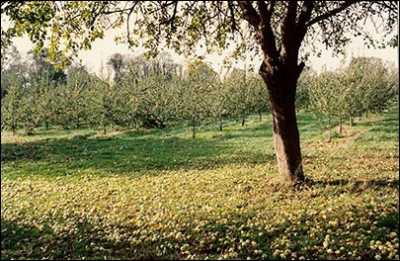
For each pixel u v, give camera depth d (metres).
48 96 45.53
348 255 6.82
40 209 11.88
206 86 36.44
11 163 22.53
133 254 7.86
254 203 10.61
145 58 14.23
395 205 8.89
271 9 11.38
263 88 42.75
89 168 19.67
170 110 36.41
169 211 10.58
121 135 37.03
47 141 33.38
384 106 38.75
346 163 16.62
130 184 15.20
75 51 12.73
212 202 11.17
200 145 27.55
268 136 30.14
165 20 13.66
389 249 6.75
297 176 11.98
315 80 30.48
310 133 30.14
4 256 8.09
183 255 7.61
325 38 14.52
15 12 10.85
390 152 18.66
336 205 9.44
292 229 8.26
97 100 39.03
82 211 11.34
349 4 10.85
